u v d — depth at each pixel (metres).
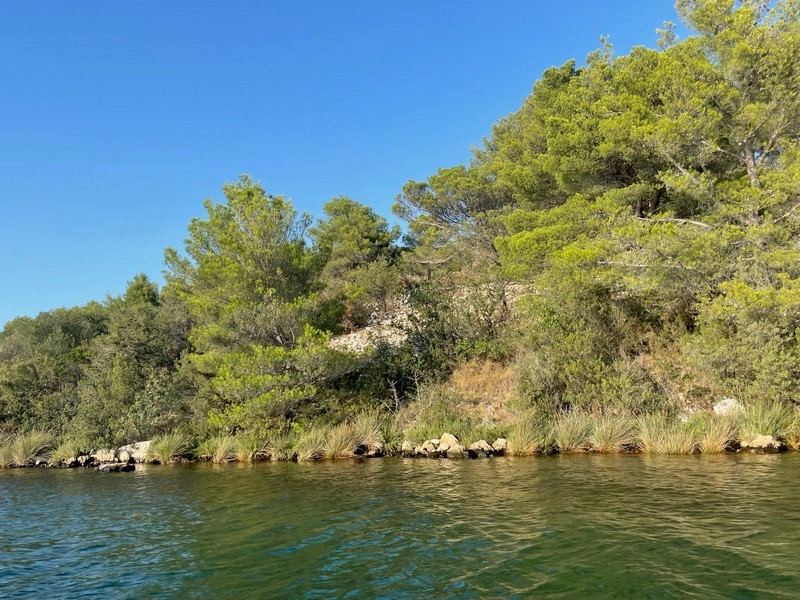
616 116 18.06
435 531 7.84
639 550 6.50
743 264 15.62
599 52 21.03
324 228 37.00
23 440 21.72
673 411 15.86
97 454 19.83
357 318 31.47
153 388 21.22
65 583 6.73
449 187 28.25
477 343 22.05
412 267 31.12
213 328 19.83
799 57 15.93
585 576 5.80
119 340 26.23
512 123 31.23
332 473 13.91
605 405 16.41
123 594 6.23
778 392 14.36
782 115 16.08
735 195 16.17
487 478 11.78
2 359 38.75
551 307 19.41
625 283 17.27
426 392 19.55
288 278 20.36
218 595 6.02
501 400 18.97
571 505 8.86
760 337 14.70
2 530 9.77
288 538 8.02
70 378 26.95
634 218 17.56
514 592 5.51
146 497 12.30
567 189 21.25
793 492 8.91
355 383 21.08
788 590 5.21
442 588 5.73
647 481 10.46
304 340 18.58
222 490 12.46
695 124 16.30
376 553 7.03
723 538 6.76
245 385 17.97
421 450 16.12
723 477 10.43
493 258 26.58
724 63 16.94
